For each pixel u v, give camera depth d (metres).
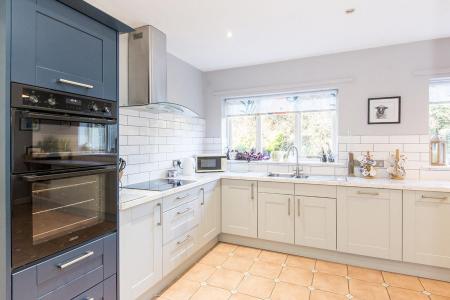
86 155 1.47
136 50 2.41
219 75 3.80
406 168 2.84
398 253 2.39
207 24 2.38
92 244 1.51
